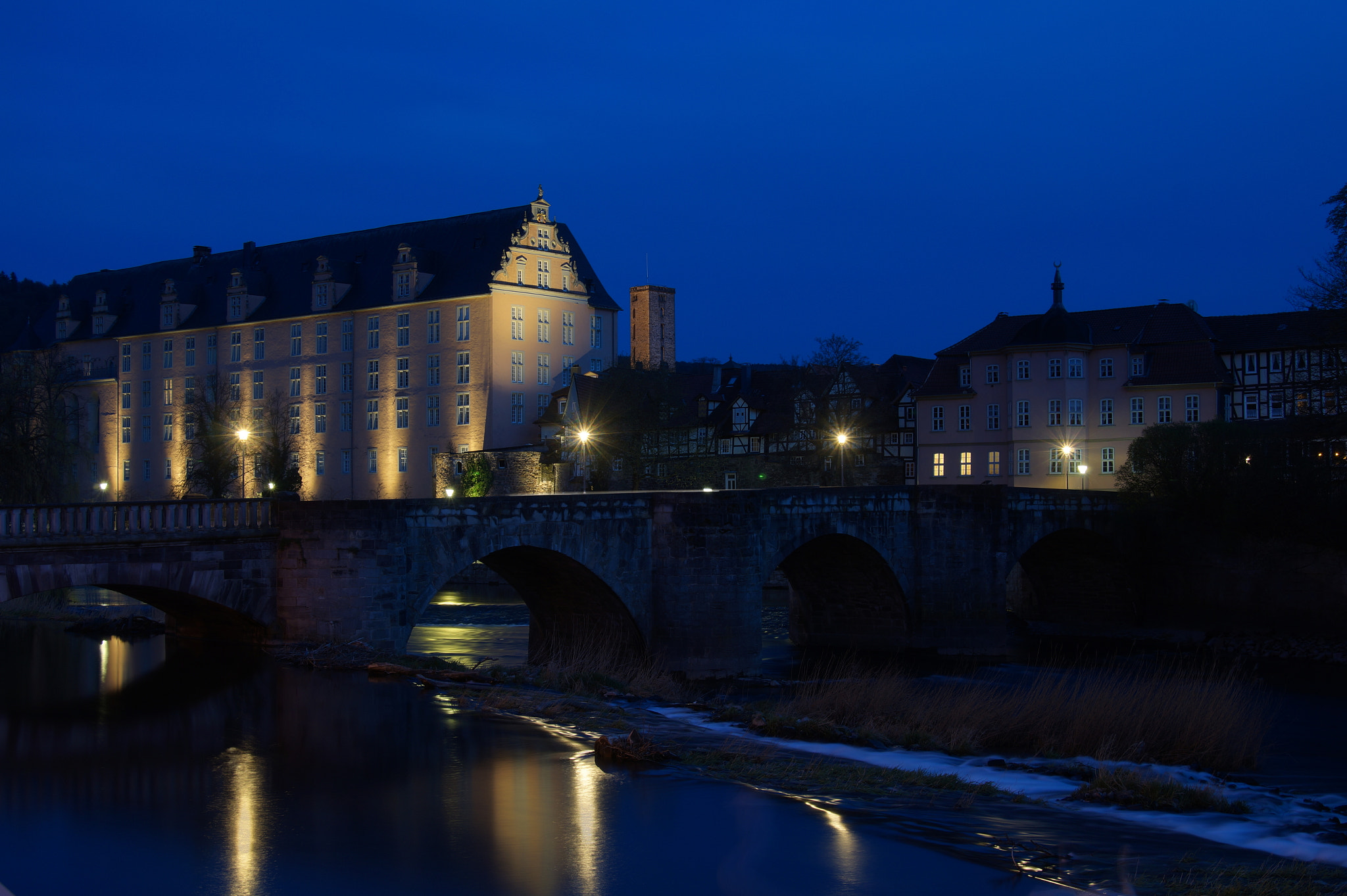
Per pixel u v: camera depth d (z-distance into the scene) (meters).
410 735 29.05
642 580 49.75
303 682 35.91
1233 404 92.06
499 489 115.06
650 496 50.12
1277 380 90.44
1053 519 68.25
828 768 26.97
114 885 18.33
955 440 100.44
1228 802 25.72
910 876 19.89
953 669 55.62
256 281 139.62
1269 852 22.47
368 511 41.09
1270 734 39.16
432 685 35.34
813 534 56.00
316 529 40.84
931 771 27.91
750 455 113.69
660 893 18.64
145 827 21.28
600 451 111.75
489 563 50.16
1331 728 40.78
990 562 62.31
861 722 33.41
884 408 108.69
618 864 19.94
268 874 19.00
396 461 125.56
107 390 154.25
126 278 160.62
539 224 123.69
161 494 146.50
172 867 19.22
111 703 32.91
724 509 50.53
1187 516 71.00
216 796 23.34
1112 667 57.38
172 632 48.88
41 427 75.19
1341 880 20.61
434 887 18.59
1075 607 76.44
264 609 40.78
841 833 22.00
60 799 22.95
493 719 31.00
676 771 26.05
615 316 131.00
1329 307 67.56
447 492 118.69
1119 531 72.00
